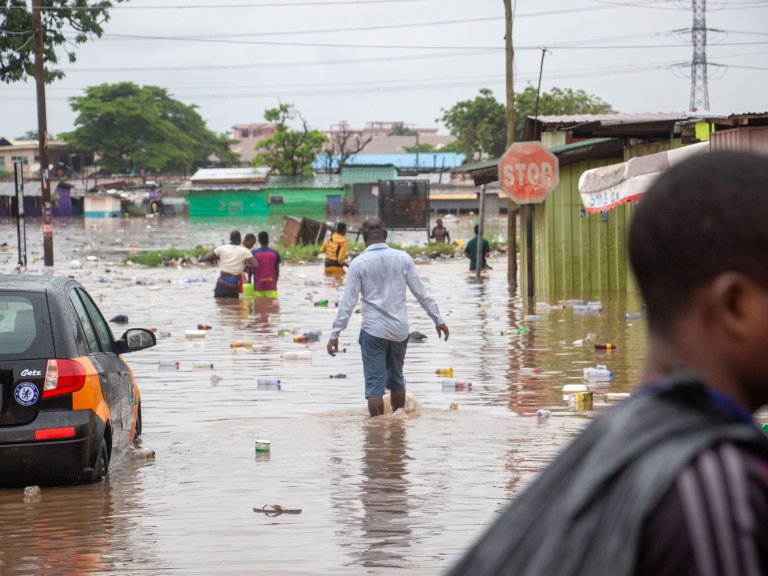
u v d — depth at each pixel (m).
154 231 78.94
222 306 25.88
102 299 27.67
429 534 7.24
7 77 50.53
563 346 17.59
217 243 62.62
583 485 1.54
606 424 1.62
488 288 30.42
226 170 116.81
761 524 1.42
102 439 8.84
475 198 109.19
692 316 1.66
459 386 13.41
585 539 1.50
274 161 115.38
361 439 10.51
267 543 7.05
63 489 8.65
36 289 9.04
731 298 1.62
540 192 25.88
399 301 11.70
